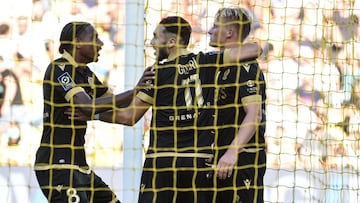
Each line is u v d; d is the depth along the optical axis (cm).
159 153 2075
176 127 2083
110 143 3303
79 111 2106
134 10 2467
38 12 3562
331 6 2711
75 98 2106
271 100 3134
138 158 2433
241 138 2039
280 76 3167
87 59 2189
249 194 2091
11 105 3444
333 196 2662
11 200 3042
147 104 2119
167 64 2114
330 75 2673
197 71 2109
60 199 2094
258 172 2102
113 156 3253
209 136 2097
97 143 3306
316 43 2812
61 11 3544
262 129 2116
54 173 2100
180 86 2097
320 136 2744
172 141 2080
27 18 3578
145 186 2084
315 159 2795
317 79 2903
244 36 2130
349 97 2719
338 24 2709
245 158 2098
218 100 2119
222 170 2019
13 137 3381
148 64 2708
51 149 2111
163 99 2102
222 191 2111
